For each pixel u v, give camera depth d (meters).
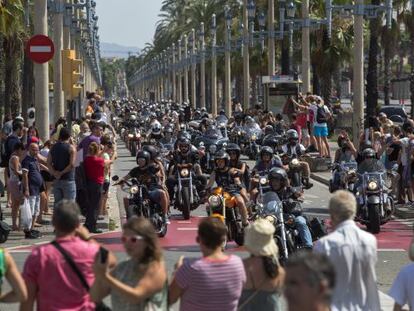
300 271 11.45
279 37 147.62
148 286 17.61
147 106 198.50
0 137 75.12
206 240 18.80
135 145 117.25
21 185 47.06
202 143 84.06
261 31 149.62
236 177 43.25
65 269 18.05
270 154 46.62
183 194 55.00
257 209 38.97
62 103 78.88
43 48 58.69
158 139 89.19
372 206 48.38
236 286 18.70
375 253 20.30
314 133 93.50
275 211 36.69
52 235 48.00
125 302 17.75
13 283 17.61
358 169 50.00
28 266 18.12
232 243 45.09
